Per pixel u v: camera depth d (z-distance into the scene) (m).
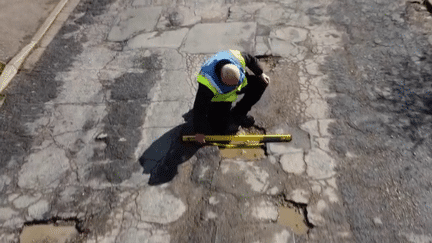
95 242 2.31
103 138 2.97
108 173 2.70
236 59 2.31
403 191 2.32
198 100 2.23
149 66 3.68
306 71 3.36
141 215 2.41
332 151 2.62
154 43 4.00
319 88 3.16
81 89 3.49
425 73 3.12
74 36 4.26
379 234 2.13
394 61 3.29
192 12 4.43
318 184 2.43
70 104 3.33
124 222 2.38
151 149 2.84
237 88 2.36
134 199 2.51
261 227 2.26
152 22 4.34
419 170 2.42
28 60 3.92
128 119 3.12
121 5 4.77
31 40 4.20
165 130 2.98
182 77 3.50
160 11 4.52
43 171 2.76
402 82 3.08
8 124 3.18
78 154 2.87
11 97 3.46
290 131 2.83
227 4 4.46
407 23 3.69
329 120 2.86
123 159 2.79
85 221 2.42
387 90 3.04
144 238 2.29
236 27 4.04
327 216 2.25
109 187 2.60
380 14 3.88
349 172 2.47
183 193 2.50
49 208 2.51
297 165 2.57
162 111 3.16
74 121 3.16
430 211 2.20
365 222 2.19
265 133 2.88
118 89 3.45
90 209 2.48
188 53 3.79
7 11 4.42
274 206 2.36
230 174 2.58
